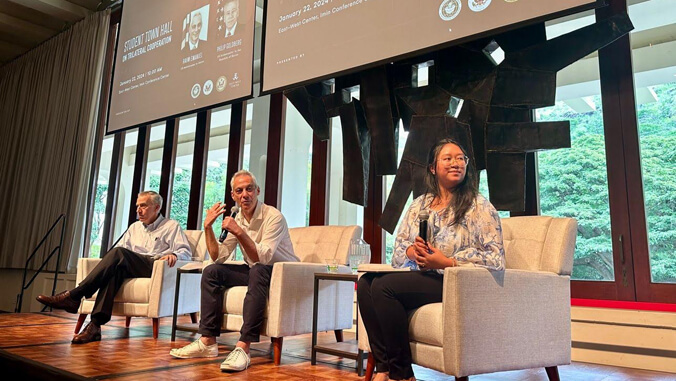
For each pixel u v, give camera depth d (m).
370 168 3.46
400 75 3.13
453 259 1.58
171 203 4.76
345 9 3.29
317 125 3.48
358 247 2.52
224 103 4.00
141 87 4.76
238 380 1.77
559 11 2.39
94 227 5.27
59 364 1.93
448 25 2.77
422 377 2.04
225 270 2.32
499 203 2.65
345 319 2.46
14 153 6.02
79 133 5.23
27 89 6.18
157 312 2.68
